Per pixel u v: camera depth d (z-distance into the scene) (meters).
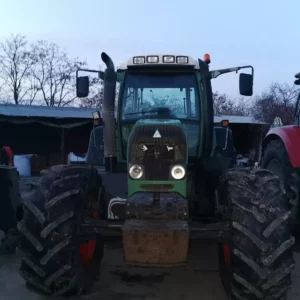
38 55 33.75
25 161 14.95
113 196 4.02
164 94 4.61
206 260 4.83
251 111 23.94
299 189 4.94
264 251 3.01
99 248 4.06
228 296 3.55
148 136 3.39
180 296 3.86
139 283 4.17
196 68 4.59
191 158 4.45
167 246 3.06
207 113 4.33
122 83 4.64
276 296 3.11
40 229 3.26
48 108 18.44
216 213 3.85
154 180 3.36
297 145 5.01
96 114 6.48
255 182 3.32
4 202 5.00
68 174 3.58
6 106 17.56
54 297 3.74
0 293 3.88
